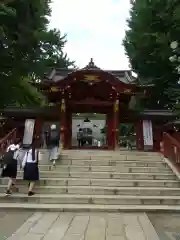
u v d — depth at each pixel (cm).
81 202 909
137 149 2100
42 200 911
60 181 1056
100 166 1224
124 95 1936
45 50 2211
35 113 2100
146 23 2159
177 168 1213
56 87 1852
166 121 2139
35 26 1639
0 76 1495
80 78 1845
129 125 3262
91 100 1933
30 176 929
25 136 2045
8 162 938
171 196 972
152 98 2497
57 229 630
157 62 2212
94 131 3253
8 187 938
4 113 2078
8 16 1367
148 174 1152
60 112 1947
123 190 994
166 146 1392
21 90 1582
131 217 769
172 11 1731
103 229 638
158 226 678
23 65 1585
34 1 1485
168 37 1831
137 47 2344
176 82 2191
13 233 591
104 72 1845
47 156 1302
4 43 1401
